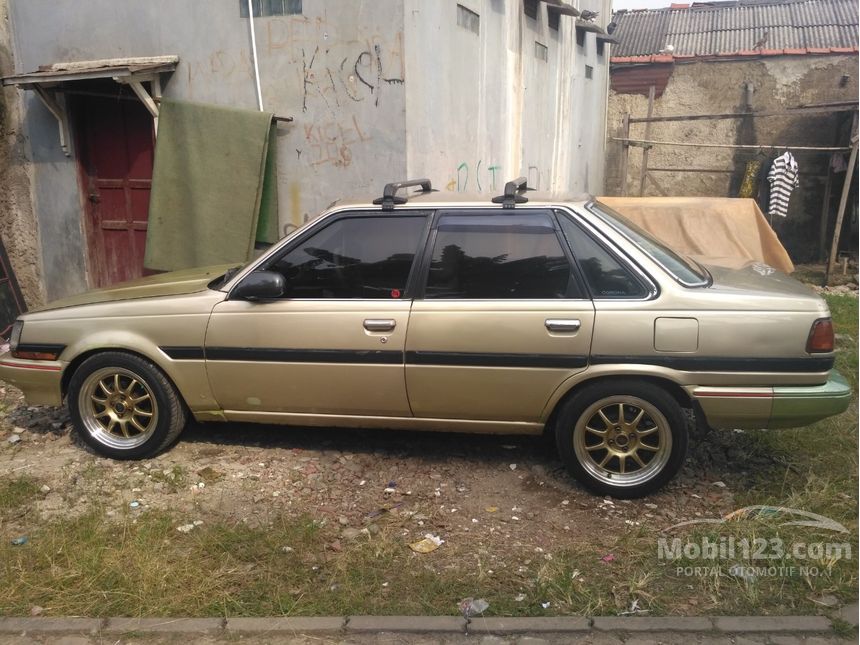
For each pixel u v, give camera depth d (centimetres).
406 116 635
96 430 460
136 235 757
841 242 1375
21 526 389
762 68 1444
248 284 416
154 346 436
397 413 424
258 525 384
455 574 341
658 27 1680
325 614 314
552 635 300
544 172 1142
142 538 365
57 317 452
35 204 758
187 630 306
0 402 574
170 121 683
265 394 432
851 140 1173
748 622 304
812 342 373
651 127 1531
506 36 913
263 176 666
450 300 406
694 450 466
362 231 422
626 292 391
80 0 705
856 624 303
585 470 405
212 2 670
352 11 632
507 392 403
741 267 471
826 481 417
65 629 307
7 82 671
